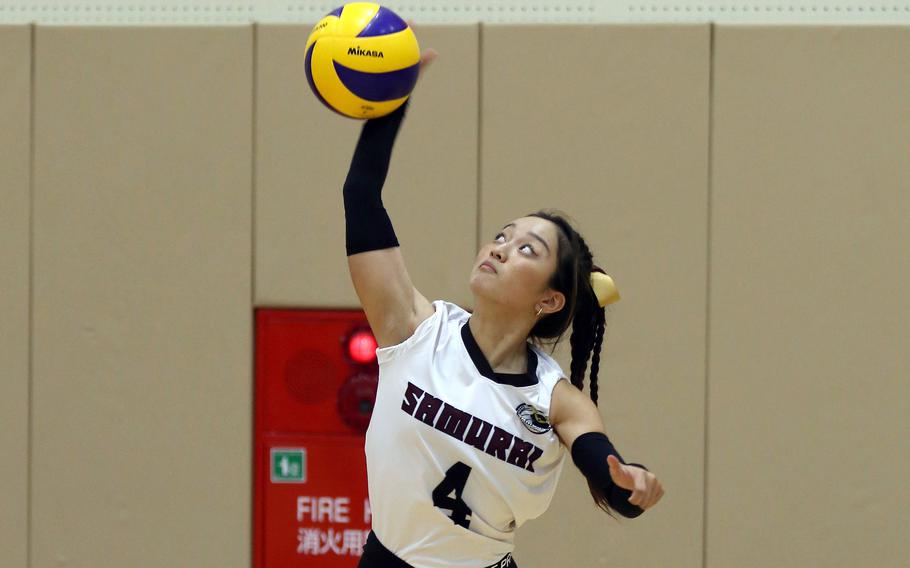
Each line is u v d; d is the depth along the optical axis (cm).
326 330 1555
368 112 1022
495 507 995
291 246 1554
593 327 1102
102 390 1568
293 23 1563
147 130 1562
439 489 979
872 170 1508
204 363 1557
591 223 1527
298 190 1551
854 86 1509
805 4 1584
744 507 1512
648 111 1523
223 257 1556
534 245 1003
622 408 1523
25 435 1574
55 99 1569
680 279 1520
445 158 1536
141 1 1639
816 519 1510
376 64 992
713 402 1516
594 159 1527
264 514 1560
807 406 1509
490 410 980
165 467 1562
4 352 1575
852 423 1507
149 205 1563
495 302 995
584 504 1523
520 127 1532
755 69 1516
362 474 1550
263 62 1555
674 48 1520
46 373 1572
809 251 1512
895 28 1504
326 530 1555
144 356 1564
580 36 1529
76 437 1570
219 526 1557
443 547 994
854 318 1509
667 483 1517
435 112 1536
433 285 1537
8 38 1572
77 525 1571
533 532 1526
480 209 1535
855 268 1509
